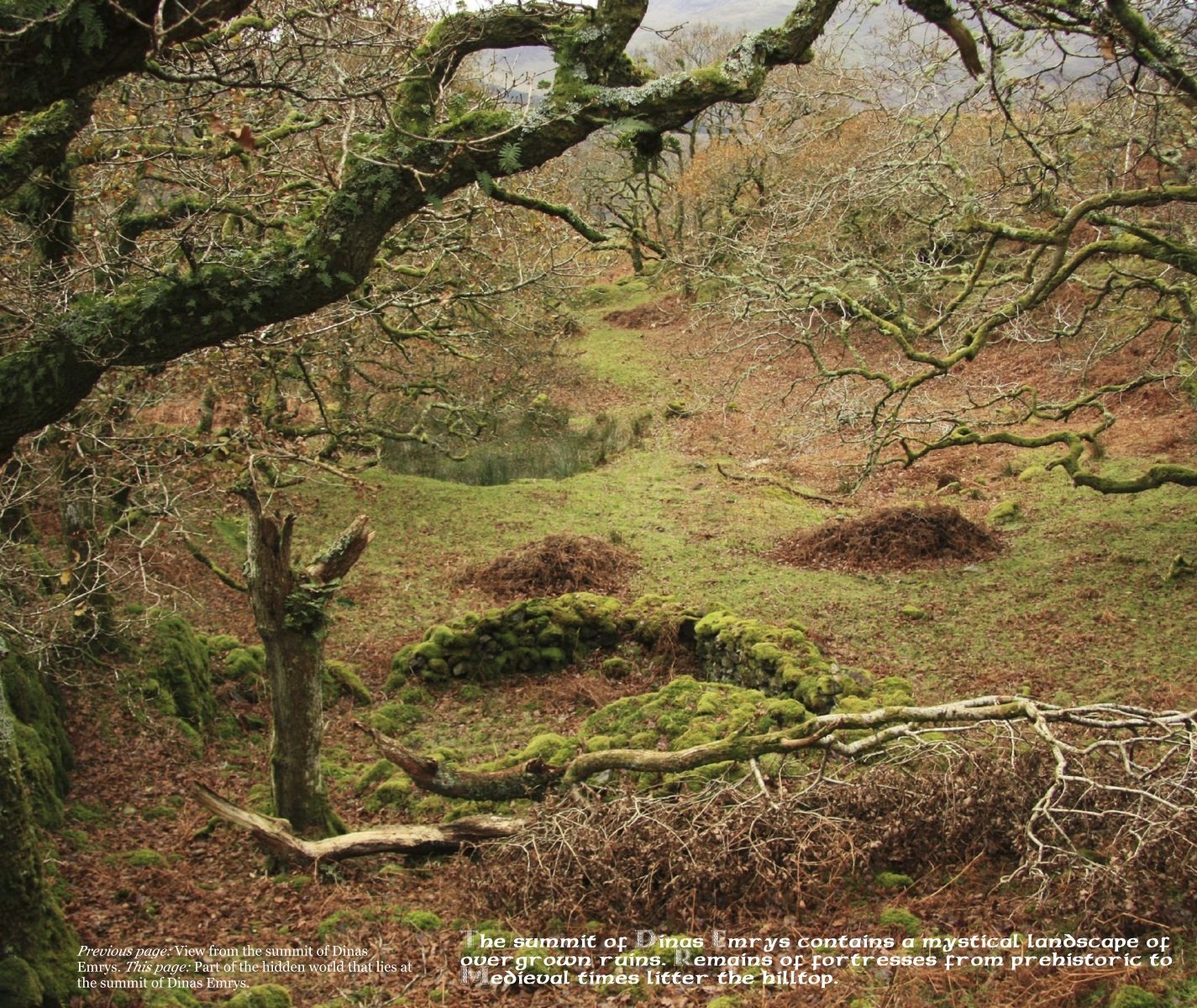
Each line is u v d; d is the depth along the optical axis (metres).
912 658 13.59
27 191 8.95
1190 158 13.02
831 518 19.25
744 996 6.37
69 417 9.41
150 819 9.55
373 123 8.31
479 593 16.03
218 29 6.02
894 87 12.84
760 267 13.51
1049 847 6.93
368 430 16.58
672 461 22.98
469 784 8.91
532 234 13.51
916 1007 6.06
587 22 5.94
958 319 14.87
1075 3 8.07
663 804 7.83
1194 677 11.75
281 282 6.06
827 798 7.77
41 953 6.19
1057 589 15.13
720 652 12.88
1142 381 14.01
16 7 4.93
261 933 7.64
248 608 14.73
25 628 8.88
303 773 9.09
